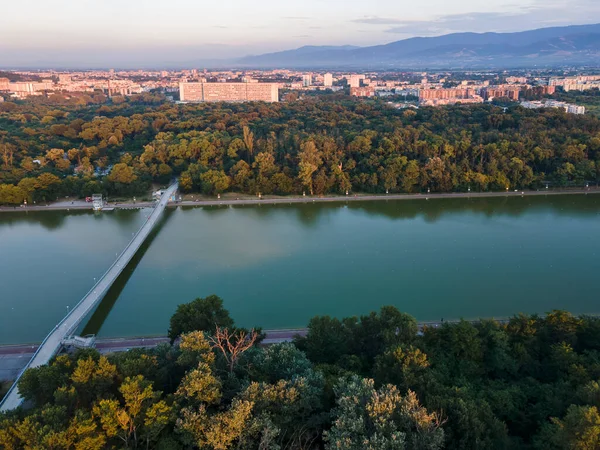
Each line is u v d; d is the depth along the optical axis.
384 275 159.62
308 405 69.06
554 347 93.69
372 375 85.88
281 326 128.50
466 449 64.31
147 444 65.31
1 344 122.50
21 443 60.75
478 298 143.50
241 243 189.88
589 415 60.12
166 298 146.50
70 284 157.62
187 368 81.06
